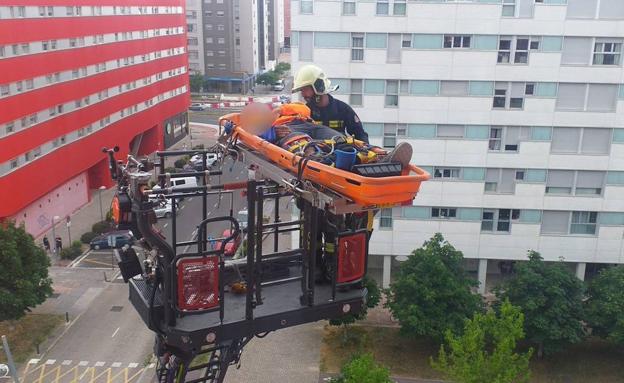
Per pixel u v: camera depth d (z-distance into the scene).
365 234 8.49
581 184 32.72
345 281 8.47
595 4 30.05
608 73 30.91
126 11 51.69
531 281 26.73
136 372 26.42
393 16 30.80
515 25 30.52
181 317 7.88
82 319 30.75
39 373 26.14
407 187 7.49
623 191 32.50
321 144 8.63
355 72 31.86
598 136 31.94
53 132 41.12
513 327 20.39
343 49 31.53
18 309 26.95
